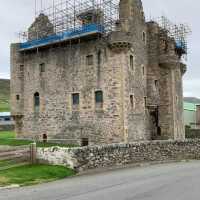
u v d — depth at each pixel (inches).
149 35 1723.7
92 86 1518.2
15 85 1756.9
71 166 973.2
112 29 1509.6
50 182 820.0
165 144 1402.6
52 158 1007.6
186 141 1526.8
